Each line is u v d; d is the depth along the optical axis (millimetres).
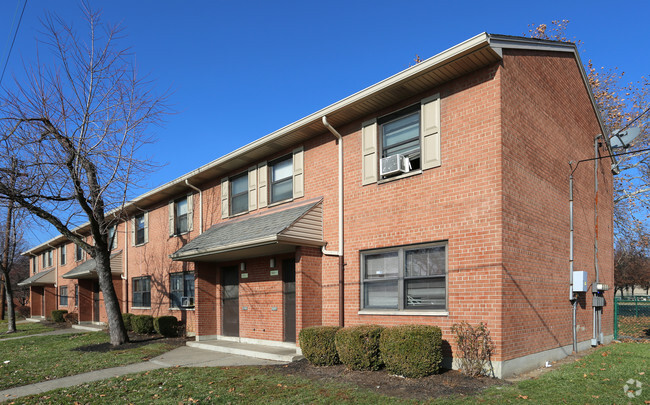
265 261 13234
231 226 13914
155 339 15641
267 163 13867
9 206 13922
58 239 30953
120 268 22234
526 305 8781
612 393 6785
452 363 8586
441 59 8586
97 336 17500
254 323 13414
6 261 25109
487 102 8680
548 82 10648
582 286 10578
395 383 7719
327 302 11195
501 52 8570
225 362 10672
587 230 12281
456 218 8891
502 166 8367
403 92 9812
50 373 10094
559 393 6832
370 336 8695
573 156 11742
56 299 32656
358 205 10883
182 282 17453
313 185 12172
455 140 9094
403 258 9812
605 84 23906
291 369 9414
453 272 8812
